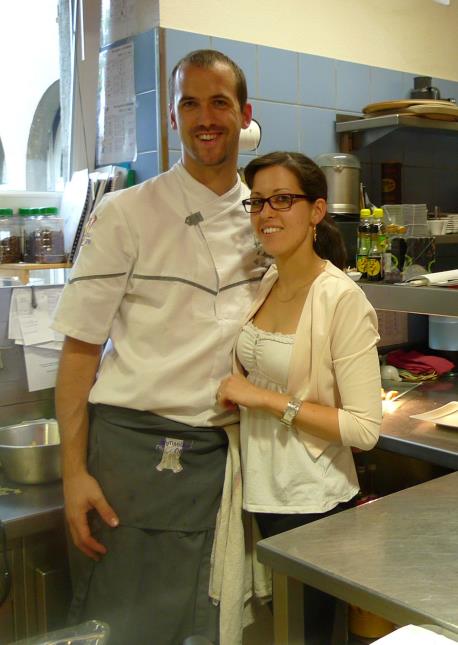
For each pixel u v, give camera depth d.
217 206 1.71
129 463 1.69
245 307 1.74
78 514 1.69
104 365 1.75
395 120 2.53
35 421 2.21
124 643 1.73
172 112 1.75
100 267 1.65
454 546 1.28
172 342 1.68
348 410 1.53
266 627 1.90
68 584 1.97
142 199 1.67
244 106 1.72
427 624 1.06
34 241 2.32
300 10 2.61
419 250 2.54
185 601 1.72
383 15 2.90
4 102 2.46
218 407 1.71
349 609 2.24
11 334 2.20
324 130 2.69
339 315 1.52
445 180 3.20
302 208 1.56
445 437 1.98
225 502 1.70
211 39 2.34
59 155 2.59
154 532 1.71
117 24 2.37
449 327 2.77
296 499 1.58
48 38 2.51
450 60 3.23
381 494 2.51
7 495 1.94
